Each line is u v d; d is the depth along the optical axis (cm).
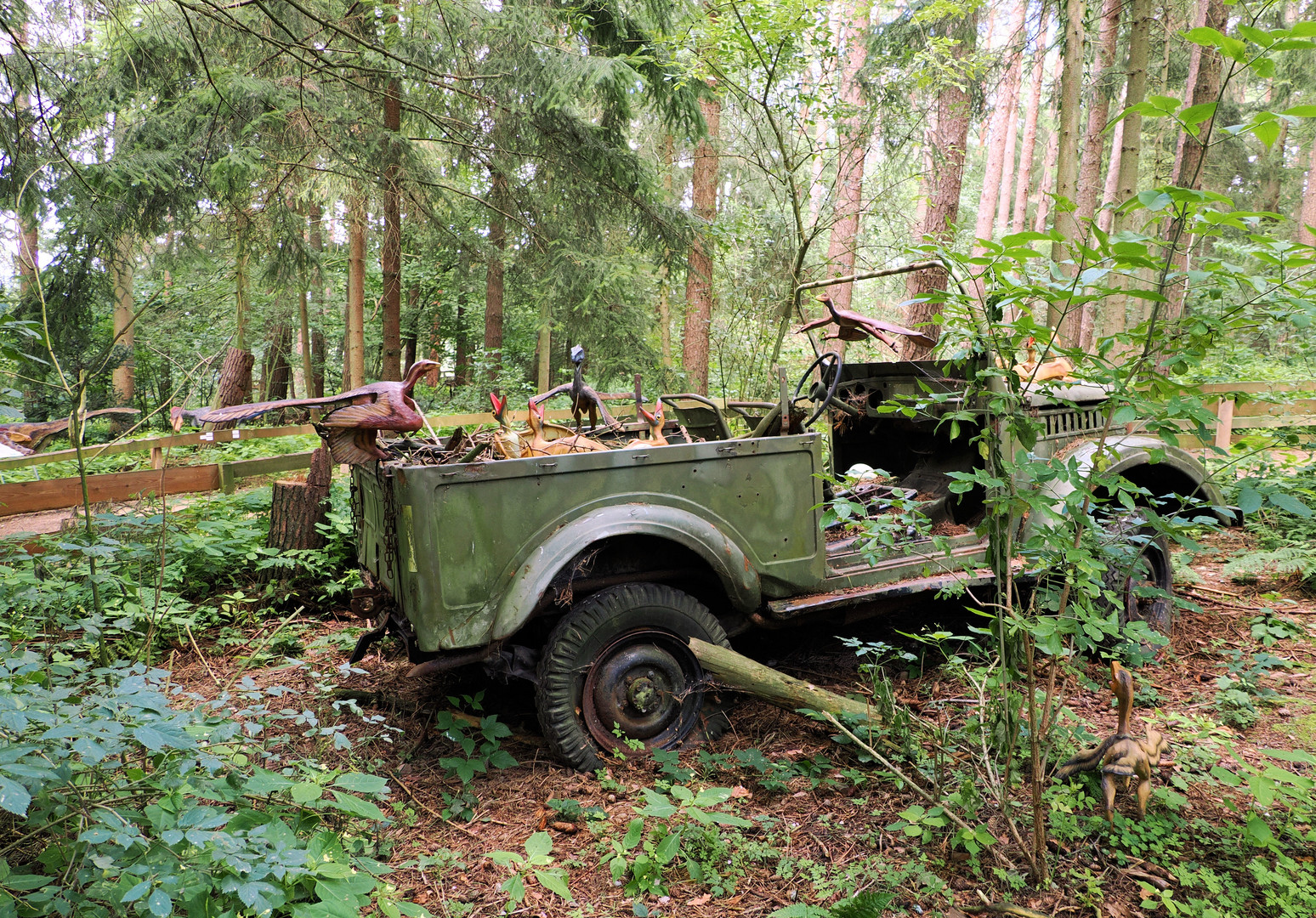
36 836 217
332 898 188
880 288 1800
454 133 807
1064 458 373
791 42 643
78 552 306
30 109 571
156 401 1295
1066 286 201
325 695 352
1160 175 1352
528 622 330
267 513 586
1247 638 407
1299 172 1817
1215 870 232
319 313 1659
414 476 276
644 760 307
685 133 932
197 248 940
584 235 960
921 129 916
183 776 195
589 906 228
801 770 295
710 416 434
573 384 374
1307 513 191
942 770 260
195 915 174
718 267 1088
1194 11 1066
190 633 414
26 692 186
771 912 223
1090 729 309
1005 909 217
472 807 279
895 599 376
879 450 456
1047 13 836
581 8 841
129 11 582
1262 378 1029
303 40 434
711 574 339
